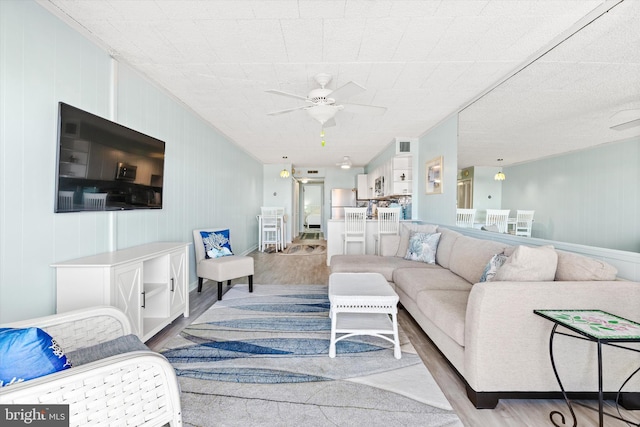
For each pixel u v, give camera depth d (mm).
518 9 1894
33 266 1784
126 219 2676
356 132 5125
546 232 2496
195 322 2859
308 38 2248
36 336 914
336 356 2197
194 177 4117
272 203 9102
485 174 3342
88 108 2246
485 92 3156
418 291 2502
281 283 4398
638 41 1919
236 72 2834
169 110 3428
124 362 993
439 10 1910
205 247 3836
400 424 1489
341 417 1535
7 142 1636
